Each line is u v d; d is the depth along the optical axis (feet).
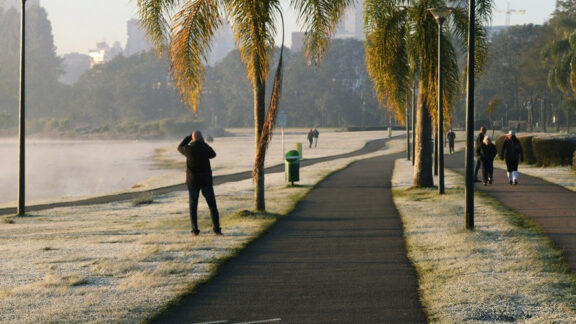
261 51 45.93
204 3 46.03
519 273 26.78
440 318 20.54
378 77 66.23
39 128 587.68
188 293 24.66
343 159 148.05
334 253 33.32
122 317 21.30
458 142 218.79
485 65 66.39
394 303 22.68
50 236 44.06
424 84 65.87
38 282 26.68
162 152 247.29
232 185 88.33
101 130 555.69
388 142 234.79
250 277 27.66
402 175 92.07
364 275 27.63
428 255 31.81
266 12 45.96
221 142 312.29
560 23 180.34
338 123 578.25
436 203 55.06
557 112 357.82
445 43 64.75
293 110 586.04
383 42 64.69
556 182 70.13
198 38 46.09
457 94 66.08
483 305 21.93
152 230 45.32
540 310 21.22
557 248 32.09
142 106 638.94
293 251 34.19
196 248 35.22
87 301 23.34
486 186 67.10
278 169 125.18
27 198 98.99
